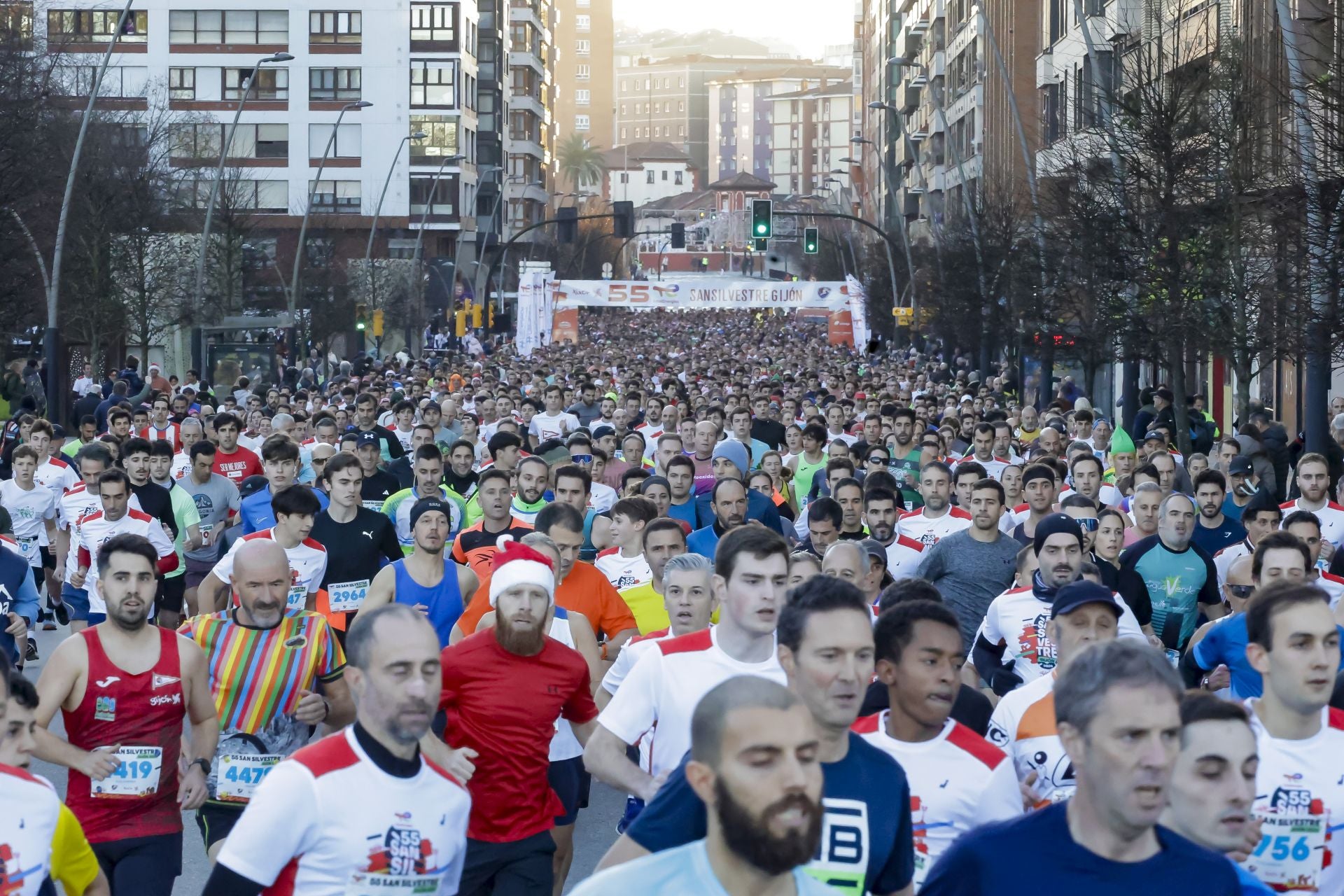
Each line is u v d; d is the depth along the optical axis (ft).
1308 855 17.06
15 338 126.11
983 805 16.90
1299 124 57.82
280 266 255.70
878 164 431.02
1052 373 128.77
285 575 23.31
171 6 295.48
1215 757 14.08
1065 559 26.03
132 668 21.53
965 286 141.49
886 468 52.21
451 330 241.14
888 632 16.94
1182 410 74.84
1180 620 32.19
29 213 106.42
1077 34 147.54
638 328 339.36
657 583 31.86
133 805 21.43
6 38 95.66
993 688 26.94
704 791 11.28
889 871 15.14
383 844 15.37
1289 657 16.84
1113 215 76.89
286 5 298.76
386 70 299.99
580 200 630.33
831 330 187.42
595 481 52.95
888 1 411.95
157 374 119.34
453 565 30.25
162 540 39.93
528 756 21.13
